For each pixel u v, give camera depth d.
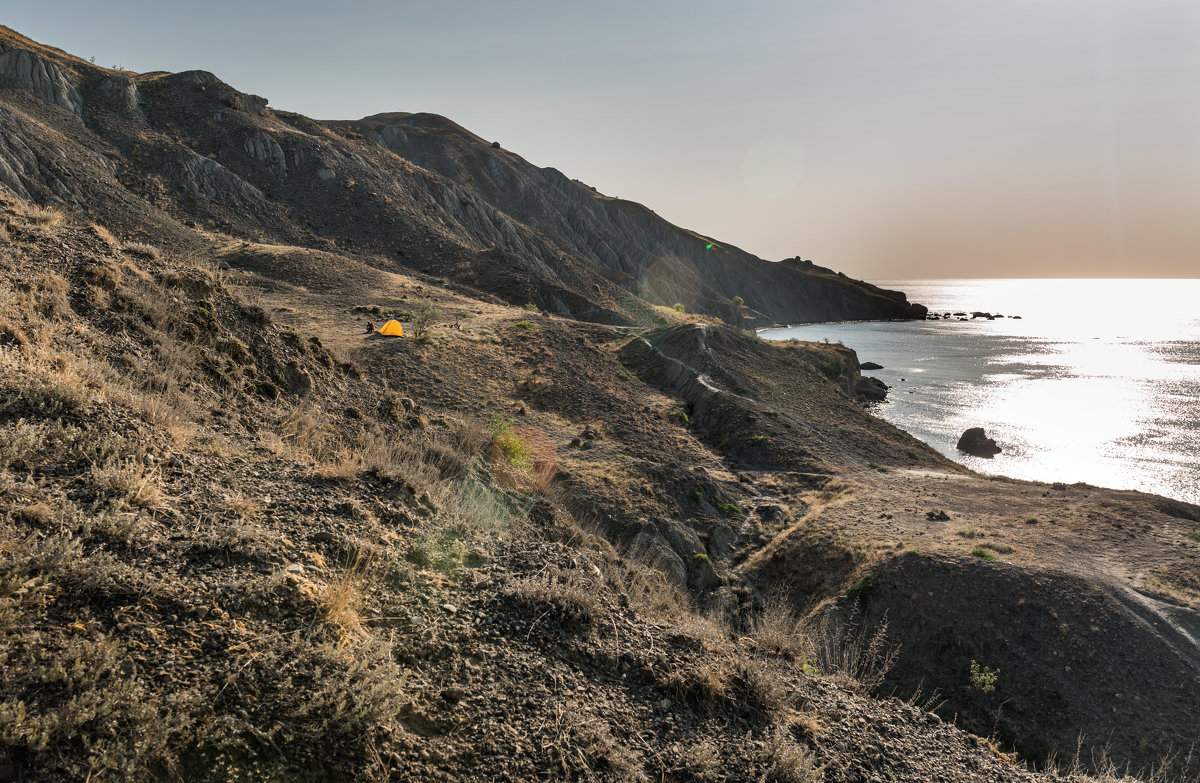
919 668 16.17
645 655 4.93
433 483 8.06
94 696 2.70
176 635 3.30
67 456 4.71
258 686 3.15
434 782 3.11
